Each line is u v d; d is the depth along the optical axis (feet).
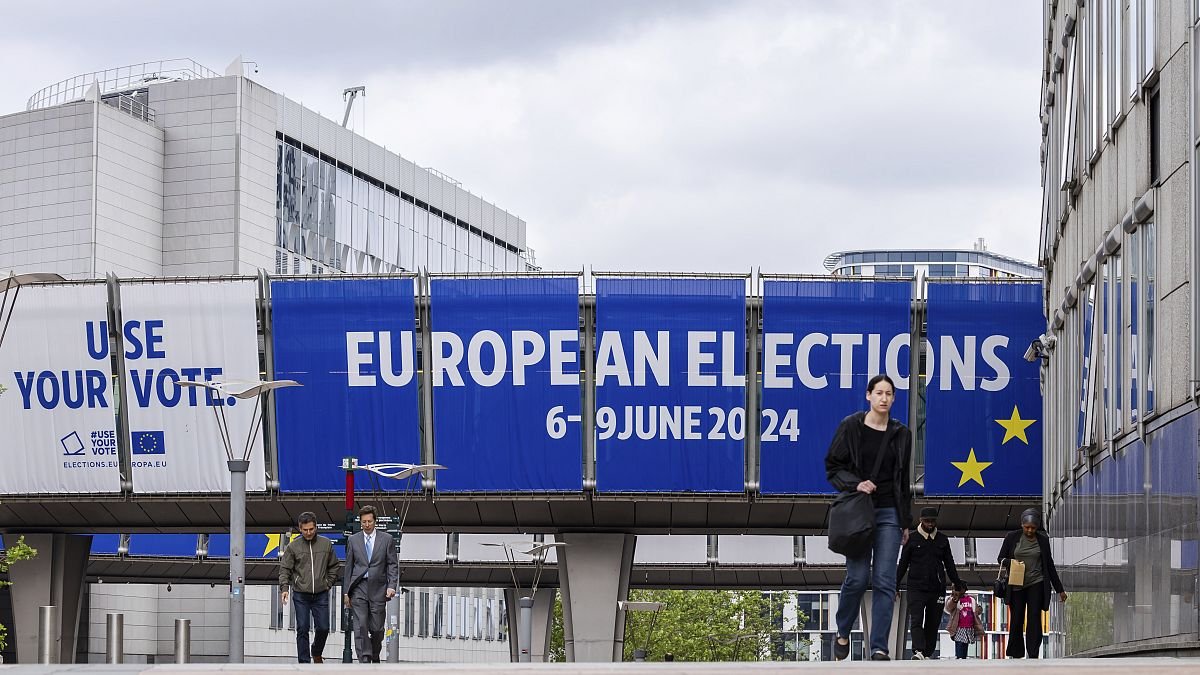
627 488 188.24
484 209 425.69
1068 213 121.90
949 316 183.11
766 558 232.53
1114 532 98.27
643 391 185.88
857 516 50.01
